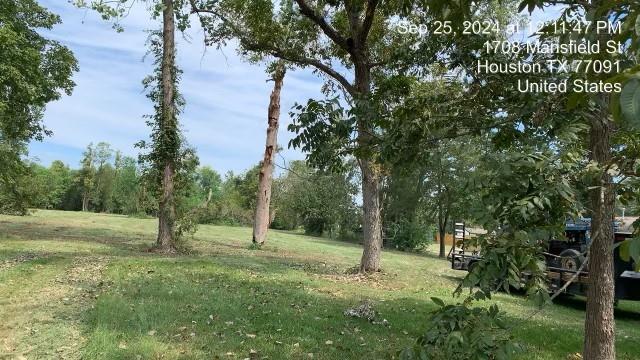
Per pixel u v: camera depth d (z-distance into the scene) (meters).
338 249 27.91
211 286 10.38
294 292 10.45
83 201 69.19
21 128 21.61
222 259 16.11
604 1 2.11
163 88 17.77
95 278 10.56
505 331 2.41
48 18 21.34
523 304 11.38
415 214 36.53
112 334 6.38
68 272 11.20
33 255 13.89
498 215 2.72
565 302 13.85
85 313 7.53
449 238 46.88
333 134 4.05
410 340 7.20
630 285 11.92
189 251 18.08
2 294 8.74
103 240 20.33
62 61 21.95
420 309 9.62
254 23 15.59
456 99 4.59
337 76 15.07
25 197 26.23
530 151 2.97
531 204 2.59
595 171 2.92
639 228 1.95
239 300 9.02
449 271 19.59
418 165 4.71
